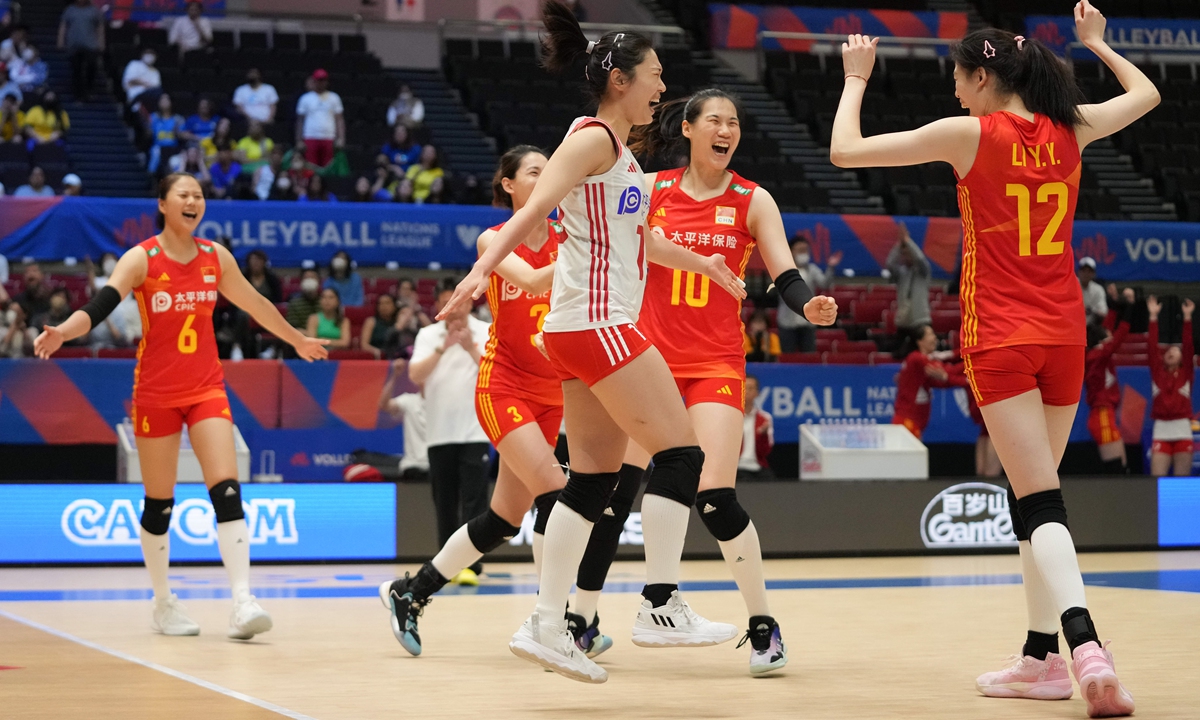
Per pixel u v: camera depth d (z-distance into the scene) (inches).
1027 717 127.3
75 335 190.1
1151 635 193.6
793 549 364.5
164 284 196.9
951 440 415.2
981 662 168.2
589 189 129.7
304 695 140.2
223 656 172.9
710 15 789.9
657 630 149.5
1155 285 605.0
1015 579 298.5
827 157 695.7
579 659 131.0
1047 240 137.6
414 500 351.9
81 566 331.3
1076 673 127.2
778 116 731.4
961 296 142.3
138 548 335.6
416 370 293.3
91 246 456.8
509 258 165.8
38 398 361.1
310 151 607.2
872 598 255.3
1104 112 144.0
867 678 154.9
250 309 208.7
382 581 294.0
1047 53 141.5
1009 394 136.9
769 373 413.1
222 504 193.6
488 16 793.6
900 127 707.4
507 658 172.2
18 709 129.4
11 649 179.5
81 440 363.9
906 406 403.9
